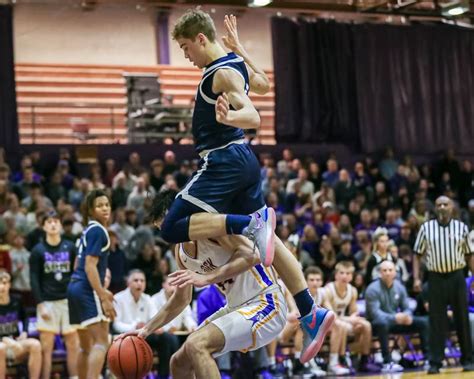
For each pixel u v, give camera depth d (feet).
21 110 66.90
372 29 62.54
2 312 33.27
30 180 46.60
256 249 16.40
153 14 70.69
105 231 26.71
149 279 38.11
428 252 35.60
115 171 53.06
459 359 38.73
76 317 26.84
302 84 61.11
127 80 59.77
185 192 16.31
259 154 56.54
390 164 57.82
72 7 68.33
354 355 38.06
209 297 31.83
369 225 47.44
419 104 63.57
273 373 35.58
